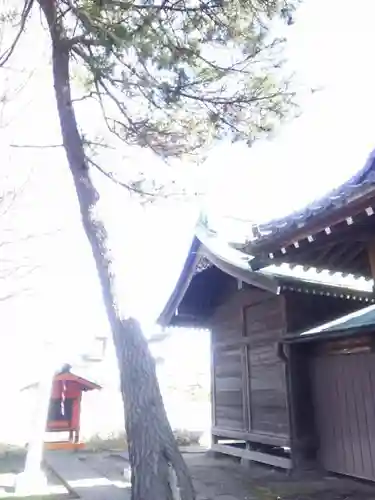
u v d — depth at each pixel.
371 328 6.12
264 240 4.09
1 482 7.27
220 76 4.79
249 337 9.03
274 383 8.19
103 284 4.27
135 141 5.24
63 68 4.78
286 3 4.70
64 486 6.88
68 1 4.46
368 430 6.77
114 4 4.36
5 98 7.65
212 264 9.11
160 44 4.46
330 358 7.62
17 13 4.99
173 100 4.82
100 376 16.78
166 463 3.53
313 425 7.70
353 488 6.37
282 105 4.98
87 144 5.20
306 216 3.63
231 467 8.19
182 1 4.59
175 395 19.59
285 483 6.74
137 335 4.02
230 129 5.11
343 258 4.52
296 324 8.01
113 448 10.77
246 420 8.80
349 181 3.53
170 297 9.96
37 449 6.92
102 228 4.46
